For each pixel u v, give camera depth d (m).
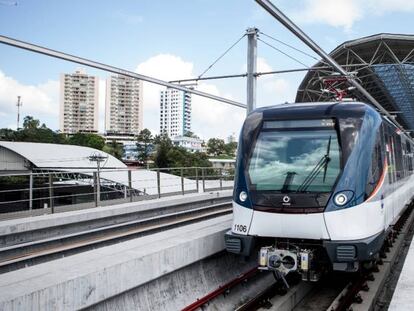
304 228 7.14
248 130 8.32
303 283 8.59
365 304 7.47
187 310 6.56
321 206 7.11
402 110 54.16
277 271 7.74
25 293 4.21
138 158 100.00
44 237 11.21
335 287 9.09
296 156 7.71
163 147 80.31
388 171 9.05
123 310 5.63
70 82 161.25
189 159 78.75
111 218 13.82
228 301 7.67
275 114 8.26
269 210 7.38
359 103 8.26
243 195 7.72
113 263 5.40
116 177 31.39
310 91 40.19
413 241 9.93
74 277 4.79
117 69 14.59
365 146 7.56
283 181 7.53
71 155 44.88
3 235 10.00
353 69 39.72
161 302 6.36
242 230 7.61
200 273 7.47
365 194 7.29
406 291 6.50
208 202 20.91
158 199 17.44
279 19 10.43
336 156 7.46
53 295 4.50
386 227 8.56
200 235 7.41
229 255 8.49
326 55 14.38
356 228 7.05
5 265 8.60
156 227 13.78
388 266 9.85
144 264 5.87
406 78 41.00
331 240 7.02
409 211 19.53
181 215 16.81
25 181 34.28
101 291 5.13
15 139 86.81
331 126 7.75
